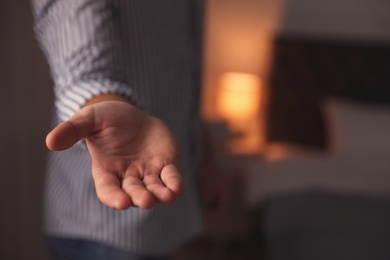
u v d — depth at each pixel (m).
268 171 2.61
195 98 1.02
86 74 0.65
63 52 0.68
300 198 2.28
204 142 1.13
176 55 0.92
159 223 0.88
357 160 2.73
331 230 1.94
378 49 3.22
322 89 3.25
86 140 0.56
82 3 0.68
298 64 3.22
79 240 0.90
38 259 2.34
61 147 0.52
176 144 0.58
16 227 2.28
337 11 3.21
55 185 0.95
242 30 3.22
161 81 0.86
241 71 3.27
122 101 0.61
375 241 1.80
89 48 0.67
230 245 2.86
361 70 3.24
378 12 3.21
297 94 3.26
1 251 2.27
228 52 3.24
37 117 2.23
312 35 3.23
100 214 0.86
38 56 2.18
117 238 0.86
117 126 0.56
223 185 1.19
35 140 2.25
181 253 2.74
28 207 2.29
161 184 0.53
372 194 2.29
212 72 3.26
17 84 2.17
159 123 0.59
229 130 3.01
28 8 2.13
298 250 1.80
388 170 2.62
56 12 0.70
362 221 1.99
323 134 3.24
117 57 0.69
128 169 0.55
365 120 2.94
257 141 3.20
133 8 0.78
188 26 0.98
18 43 2.14
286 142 3.29
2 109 2.15
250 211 2.73
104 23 0.69
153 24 0.83
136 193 0.51
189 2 0.97
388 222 1.96
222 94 3.21
